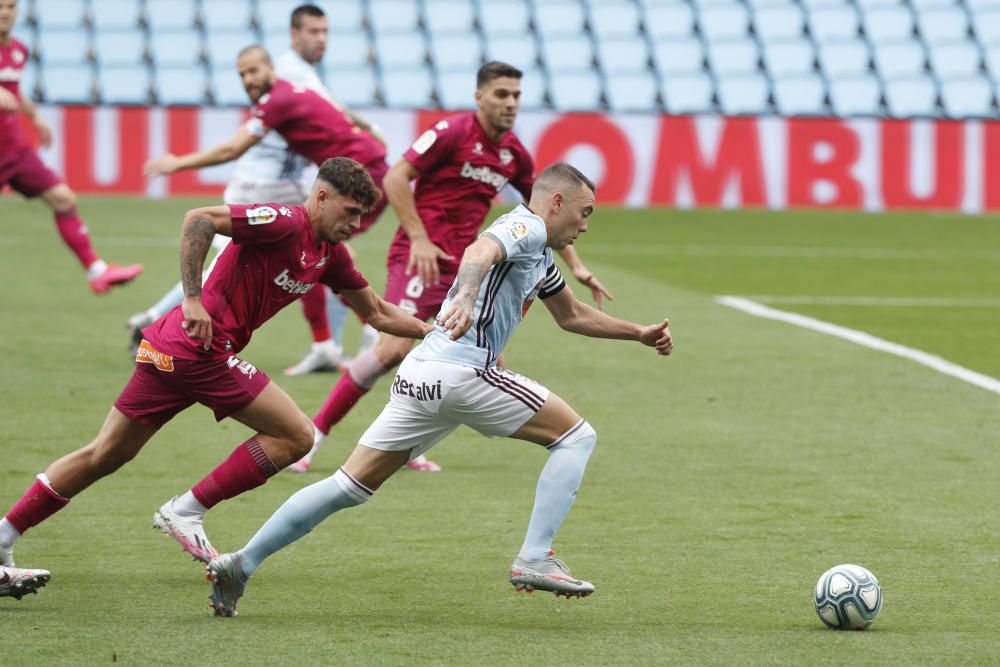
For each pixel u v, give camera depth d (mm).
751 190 78438
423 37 85562
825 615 16141
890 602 17469
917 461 25641
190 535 17766
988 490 23578
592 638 15633
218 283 17016
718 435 27703
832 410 30172
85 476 17453
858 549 20000
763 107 85250
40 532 20406
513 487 23734
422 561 19281
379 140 36375
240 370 17312
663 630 16047
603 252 59906
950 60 88375
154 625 15922
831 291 49500
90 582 17922
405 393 17203
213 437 27047
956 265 57406
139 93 80750
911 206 79062
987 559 19516
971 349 38062
